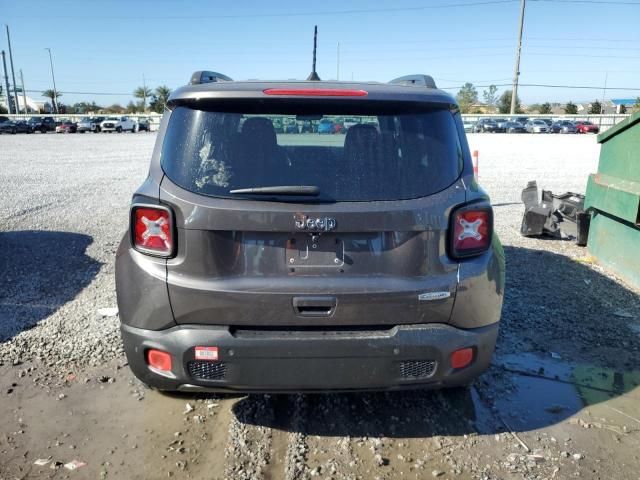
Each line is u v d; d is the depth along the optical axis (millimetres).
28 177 15258
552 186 13555
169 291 2734
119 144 32469
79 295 5414
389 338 2748
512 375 3918
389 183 2770
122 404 3508
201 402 3535
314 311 2736
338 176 2758
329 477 2857
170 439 3156
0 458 2973
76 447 3078
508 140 38062
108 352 4195
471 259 2863
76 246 7285
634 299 5375
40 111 96250
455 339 2822
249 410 3441
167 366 2803
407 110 2904
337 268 2744
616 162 5934
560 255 6930
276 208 2666
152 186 2791
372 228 2699
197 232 2693
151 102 97312
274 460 2990
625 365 4086
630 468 2939
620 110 80062
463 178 2889
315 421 3336
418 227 2736
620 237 6000
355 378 2771
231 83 2996
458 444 3133
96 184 13727
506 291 5602
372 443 3133
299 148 2809
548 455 3041
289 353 2711
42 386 3713
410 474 2887
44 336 4453
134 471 2891
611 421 3369
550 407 3518
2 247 7219
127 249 2887
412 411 3449
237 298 2699
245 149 2797
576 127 51625
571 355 4234
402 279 2764
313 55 5098
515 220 9164
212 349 2719
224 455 3021
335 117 2840
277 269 2730
